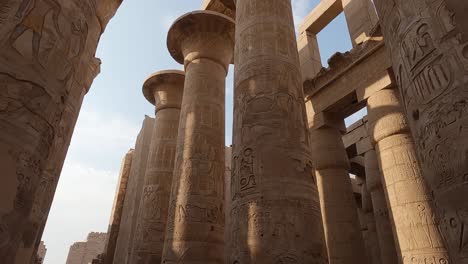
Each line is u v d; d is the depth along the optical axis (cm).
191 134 1021
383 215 1178
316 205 538
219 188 970
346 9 1279
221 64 1204
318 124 1188
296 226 493
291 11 818
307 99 1277
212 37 1196
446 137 243
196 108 1067
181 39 1239
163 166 1337
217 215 923
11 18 260
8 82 244
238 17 809
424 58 273
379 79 986
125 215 1814
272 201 510
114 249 1836
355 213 1028
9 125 237
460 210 225
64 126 705
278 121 588
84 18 337
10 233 224
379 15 368
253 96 627
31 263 404
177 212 909
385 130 878
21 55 258
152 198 1262
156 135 1430
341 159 1117
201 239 862
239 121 630
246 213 522
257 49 689
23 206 239
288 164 546
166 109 1483
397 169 805
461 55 241
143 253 1159
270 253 471
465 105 231
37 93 263
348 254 945
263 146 564
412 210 738
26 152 246
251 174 551
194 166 966
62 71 296
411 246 712
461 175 228
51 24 290
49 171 642
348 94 1095
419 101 277
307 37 1461
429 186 267
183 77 1498
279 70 653
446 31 256
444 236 246
